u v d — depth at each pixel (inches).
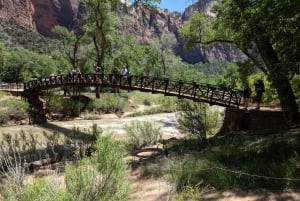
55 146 667.4
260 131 634.2
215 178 375.9
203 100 782.5
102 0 1322.6
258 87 716.7
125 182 222.8
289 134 531.8
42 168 462.3
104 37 1851.6
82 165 221.8
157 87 959.0
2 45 4124.0
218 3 826.8
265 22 462.6
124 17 2193.7
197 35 1036.5
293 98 624.7
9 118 1208.2
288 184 343.9
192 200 286.8
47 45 7815.0
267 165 392.2
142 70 3378.4
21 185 204.8
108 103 1624.0
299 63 460.8
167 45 4552.2
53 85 1299.2
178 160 489.4
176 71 4293.8
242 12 543.2
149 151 661.3
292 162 393.4
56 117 1378.0
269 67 620.1
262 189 345.4
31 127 1161.4
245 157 447.5
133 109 1754.4
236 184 358.3
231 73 2709.2
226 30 952.3
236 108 737.6
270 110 692.7
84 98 1647.4
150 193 370.3
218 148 554.6
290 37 436.5
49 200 186.2
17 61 4244.6
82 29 2001.7
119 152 225.1
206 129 738.2
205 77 5196.9
